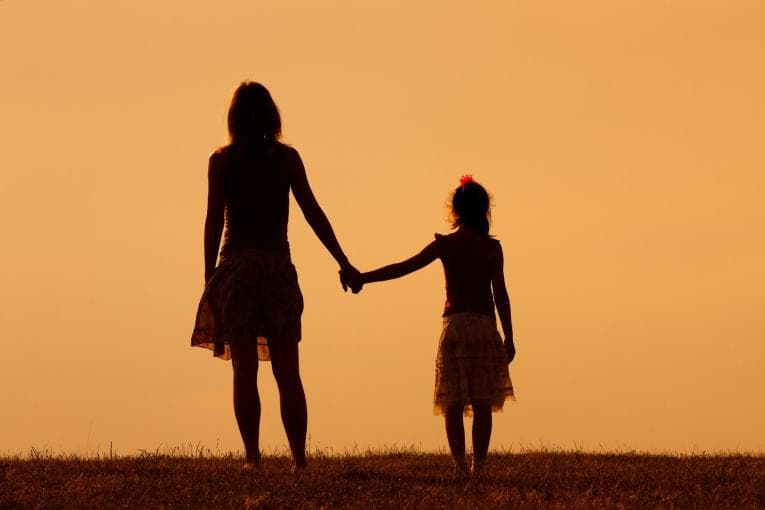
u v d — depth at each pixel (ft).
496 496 34.50
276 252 39.24
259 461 40.27
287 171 39.73
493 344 41.98
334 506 33.14
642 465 48.16
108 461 45.34
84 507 32.42
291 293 39.27
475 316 41.96
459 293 42.19
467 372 41.52
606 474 42.68
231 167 39.14
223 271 38.99
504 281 42.93
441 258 42.45
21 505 32.71
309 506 32.58
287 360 39.09
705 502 35.17
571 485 38.73
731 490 38.09
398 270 41.83
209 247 39.50
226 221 39.52
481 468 41.91
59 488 35.70
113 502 33.14
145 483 36.47
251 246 38.96
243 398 39.19
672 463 49.70
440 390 41.88
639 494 36.63
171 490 35.14
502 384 42.11
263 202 39.11
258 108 39.52
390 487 36.40
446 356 41.83
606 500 34.32
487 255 42.42
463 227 42.88
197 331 39.68
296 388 39.22
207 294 39.34
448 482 38.60
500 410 42.19
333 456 55.11
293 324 39.17
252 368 39.04
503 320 42.93
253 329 38.81
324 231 40.98
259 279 38.83
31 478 38.17
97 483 36.42
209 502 33.30
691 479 41.04
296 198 40.27
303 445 39.68
